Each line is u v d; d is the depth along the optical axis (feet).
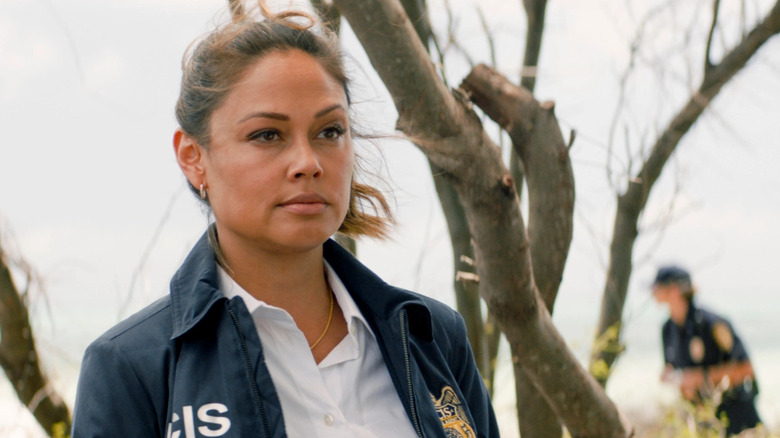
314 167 4.50
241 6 5.52
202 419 4.44
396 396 5.03
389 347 5.02
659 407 12.87
